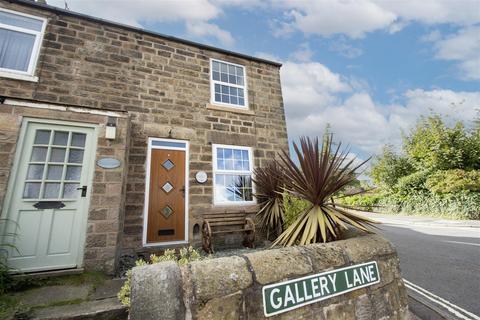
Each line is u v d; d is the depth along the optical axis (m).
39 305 2.38
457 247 6.13
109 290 2.81
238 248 5.24
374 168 17.88
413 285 3.82
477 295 3.34
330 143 2.79
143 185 4.93
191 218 5.21
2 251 2.94
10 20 4.71
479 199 10.70
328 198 2.80
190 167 5.50
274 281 1.57
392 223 11.86
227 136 6.18
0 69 4.38
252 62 7.29
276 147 6.81
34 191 3.32
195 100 6.02
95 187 3.57
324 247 1.97
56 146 3.56
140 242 4.61
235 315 1.38
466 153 12.31
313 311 1.67
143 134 5.20
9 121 3.33
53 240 3.22
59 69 4.77
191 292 1.30
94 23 5.32
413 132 15.70
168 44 6.07
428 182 12.93
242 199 6.03
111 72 5.23
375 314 1.96
